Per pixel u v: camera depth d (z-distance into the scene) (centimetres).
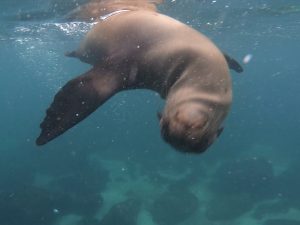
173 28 346
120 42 373
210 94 261
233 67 446
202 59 296
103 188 2123
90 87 328
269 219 1744
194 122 228
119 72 341
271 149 2856
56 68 4562
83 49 462
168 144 239
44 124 315
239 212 1819
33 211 1830
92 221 1742
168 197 1864
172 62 314
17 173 2494
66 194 1952
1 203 1875
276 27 2289
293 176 2141
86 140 3016
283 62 5806
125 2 679
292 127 3591
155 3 1176
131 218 1727
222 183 2055
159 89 330
